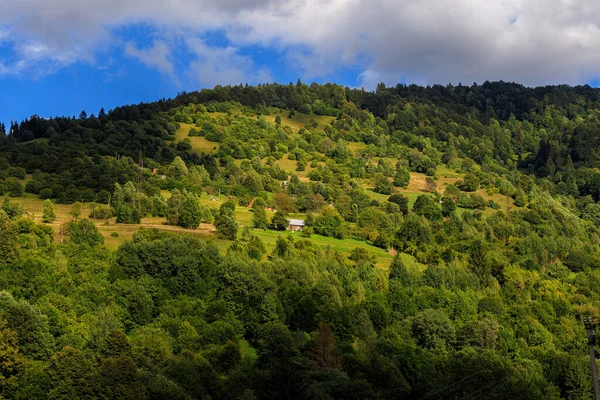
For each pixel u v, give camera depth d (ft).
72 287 310.86
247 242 464.24
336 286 382.63
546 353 333.42
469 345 329.93
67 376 215.51
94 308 302.25
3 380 219.82
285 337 277.23
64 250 363.76
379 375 266.16
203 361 245.45
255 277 350.64
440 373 283.79
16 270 315.37
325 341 277.03
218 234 470.39
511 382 269.64
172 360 245.45
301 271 380.17
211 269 363.15
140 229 451.53
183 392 221.87
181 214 502.79
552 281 490.08
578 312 426.92
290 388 235.61
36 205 535.60
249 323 324.39
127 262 354.54
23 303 260.42
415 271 459.73
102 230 448.65
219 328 296.10
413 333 341.00
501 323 378.12
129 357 221.05
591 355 181.27
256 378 239.30
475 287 452.76
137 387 214.28
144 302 309.83
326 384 234.79
